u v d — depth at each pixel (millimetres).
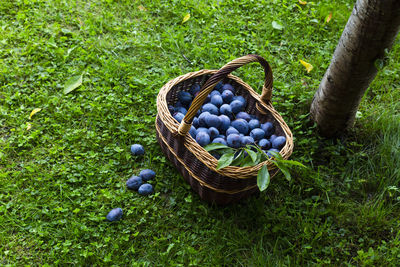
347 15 2646
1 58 2320
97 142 2148
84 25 2498
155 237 1968
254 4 2676
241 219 2025
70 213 1997
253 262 1955
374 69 2057
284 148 1970
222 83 2186
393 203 2107
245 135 2074
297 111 2305
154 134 2189
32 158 2102
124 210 2018
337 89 2107
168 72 2367
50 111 2211
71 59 2363
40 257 1924
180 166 2025
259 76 2404
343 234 2025
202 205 2041
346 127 2227
